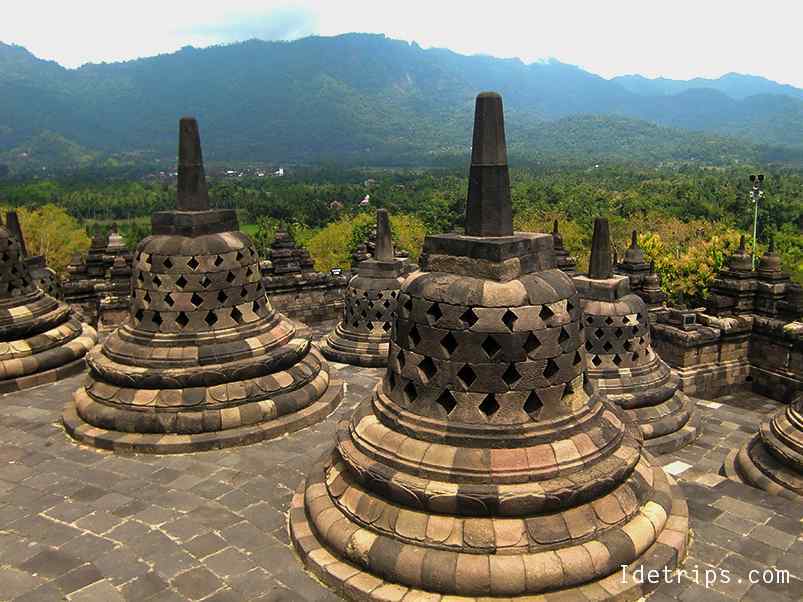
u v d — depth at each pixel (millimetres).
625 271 27922
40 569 7648
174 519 8867
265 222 98750
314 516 8039
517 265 7562
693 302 56031
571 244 71312
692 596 7113
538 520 7086
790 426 10219
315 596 7230
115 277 23078
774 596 7137
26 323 14562
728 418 16750
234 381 11867
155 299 11938
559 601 6723
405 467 7410
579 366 7957
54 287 23609
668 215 85438
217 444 11234
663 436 14242
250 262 12711
